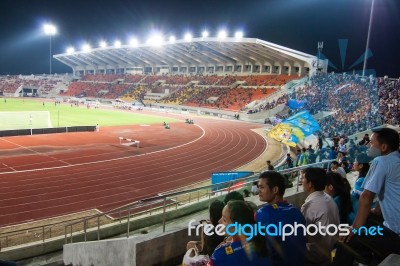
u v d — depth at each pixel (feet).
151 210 45.52
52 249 34.71
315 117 107.04
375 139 10.55
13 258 32.55
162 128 145.28
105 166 75.56
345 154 37.35
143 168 75.10
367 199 10.27
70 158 82.38
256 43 192.95
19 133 112.88
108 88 303.48
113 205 51.29
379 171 10.11
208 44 218.79
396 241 10.06
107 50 290.15
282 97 179.01
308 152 49.98
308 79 170.91
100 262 18.45
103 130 133.39
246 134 134.10
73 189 58.13
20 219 44.57
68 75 358.23
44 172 68.59
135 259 13.79
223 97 218.38
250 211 8.08
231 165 81.35
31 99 292.20
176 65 282.56
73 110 206.49
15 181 61.52
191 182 65.72
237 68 242.17
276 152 98.43
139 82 290.76
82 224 42.80
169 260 14.79
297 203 21.54
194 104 226.58
